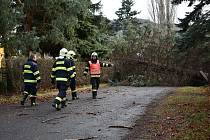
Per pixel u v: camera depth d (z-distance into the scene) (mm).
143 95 18594
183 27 15227
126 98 17234
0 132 9758
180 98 15773
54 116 12219
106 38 39781
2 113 13336
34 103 15633
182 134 8719
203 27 14484
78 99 17469
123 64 29359
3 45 22375
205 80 24906
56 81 13992
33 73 15570
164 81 27141
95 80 17938
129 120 11055
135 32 29531
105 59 37594
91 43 38406
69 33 31453
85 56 38094
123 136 8961
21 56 23281
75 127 10211
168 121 10523
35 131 9797
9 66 22031
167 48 27109
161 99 16266
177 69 26062
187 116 11016
